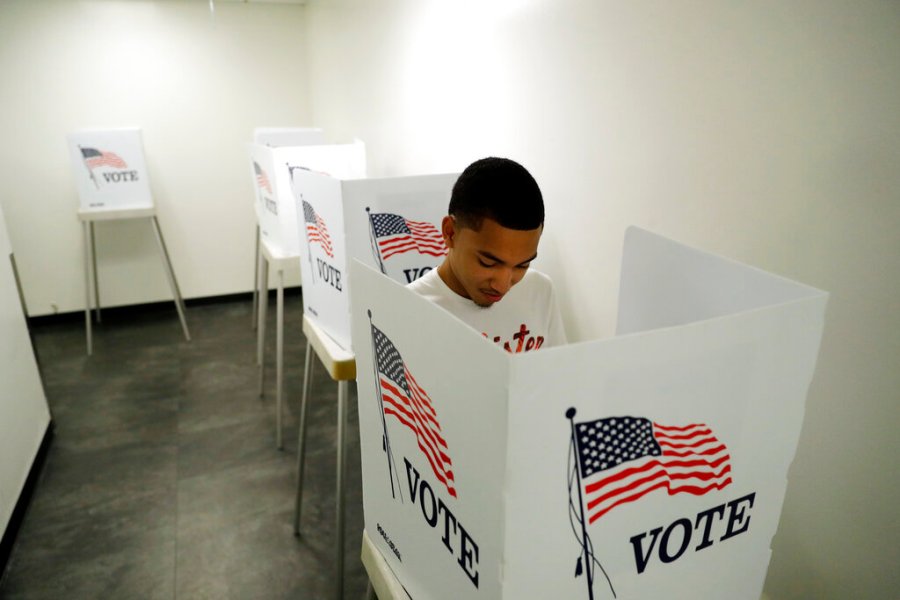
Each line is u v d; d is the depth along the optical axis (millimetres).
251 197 4215
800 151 793
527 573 499
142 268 4090
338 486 1556
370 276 663
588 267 1271
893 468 742
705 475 551
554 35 1274
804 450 863
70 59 3584
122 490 2229
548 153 1357
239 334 3756
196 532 2004
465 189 824
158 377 3162
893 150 684
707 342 493
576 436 467
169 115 3879
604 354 448
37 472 2297
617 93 1114
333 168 2166
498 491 470
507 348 1118
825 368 811
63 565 1859
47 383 3092
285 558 1885
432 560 662
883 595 782
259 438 2578
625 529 528
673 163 1009
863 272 738
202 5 3750
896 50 668
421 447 631
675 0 956
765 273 639
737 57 864
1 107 3514
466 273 886
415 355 586
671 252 777
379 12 2377
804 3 761
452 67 1774
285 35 3977
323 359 1539
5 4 3383
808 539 880
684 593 602
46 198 3736
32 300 3859
